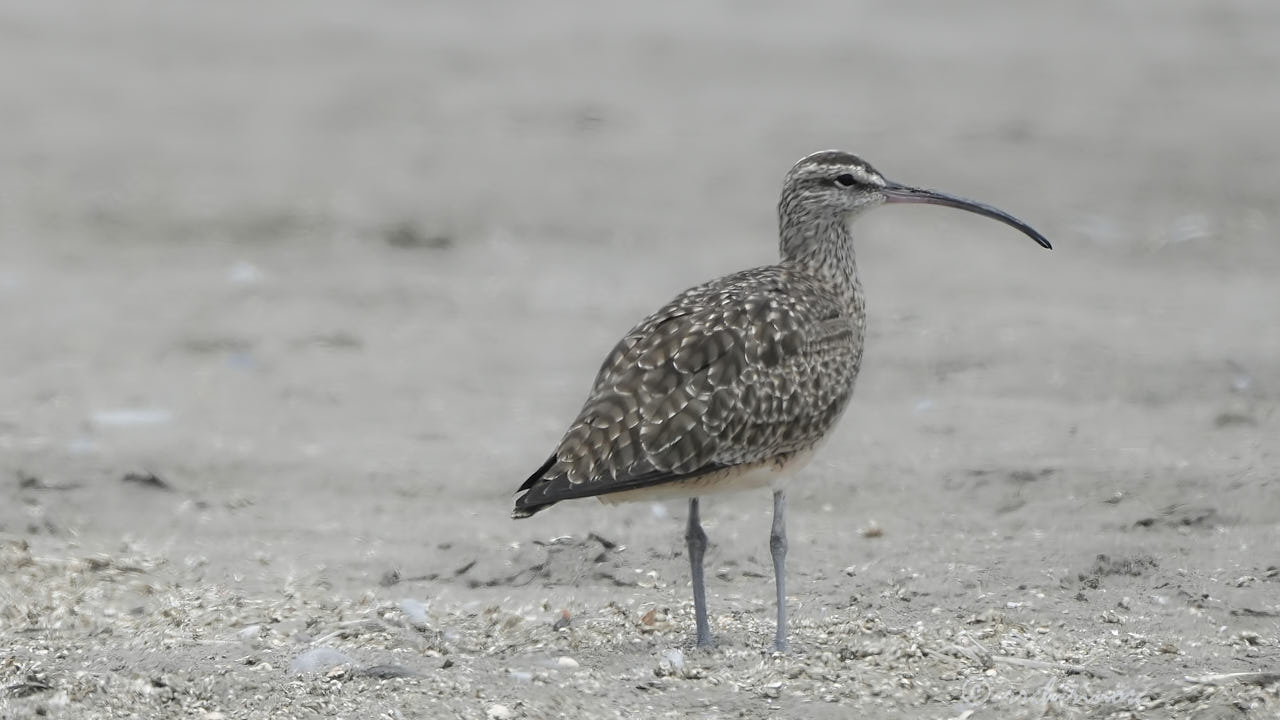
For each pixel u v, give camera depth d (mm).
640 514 15727
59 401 19422
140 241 28266
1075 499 15734
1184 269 26875
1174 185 32406
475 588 13844
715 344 11727
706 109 39344
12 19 48312
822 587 13609
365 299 24625
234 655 11930
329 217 29859
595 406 11539
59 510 15688
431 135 36781
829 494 16125
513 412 19203
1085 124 37750
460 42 47188
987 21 51125
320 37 47719
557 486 11227
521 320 23516
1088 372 20375
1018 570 13867
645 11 52000
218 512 15781
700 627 12070
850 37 48312
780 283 12633
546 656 12008
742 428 11664
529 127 37562
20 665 11672
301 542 14961
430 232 28953
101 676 11438
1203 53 46156
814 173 13266
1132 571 13836
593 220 29922
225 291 25031
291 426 18547
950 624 12664
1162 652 12023
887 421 18453
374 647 12148
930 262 27219
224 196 31188
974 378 20250
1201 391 19469
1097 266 27016
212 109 39062
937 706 11125
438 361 21391
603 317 23703
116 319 23406
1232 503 15469
